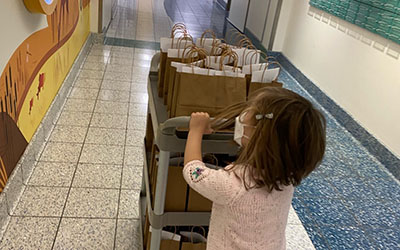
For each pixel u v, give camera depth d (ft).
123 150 9.36
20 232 6.37
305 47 16.47
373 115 11.43
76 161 8.58
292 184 3.17
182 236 5.19
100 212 7.16
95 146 9.32
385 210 8.65
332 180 9.57
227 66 4.66
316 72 15.33
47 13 7.48
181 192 4.67
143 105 12.00
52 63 9.71
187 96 4.17
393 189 9.54
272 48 19.16
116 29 20.42
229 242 3.32
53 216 6.86
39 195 7.30
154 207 4.66
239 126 3.28
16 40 6.66
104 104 11.62
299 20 17.30
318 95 14.74
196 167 3.35
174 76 4.45
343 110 12.92
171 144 4.20
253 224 3.23
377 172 10.23
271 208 3.26
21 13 6.84
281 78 16.92
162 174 4.42
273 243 3.39
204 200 4.75
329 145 11.40
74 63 13.02
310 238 7.41
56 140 9.25
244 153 3.15
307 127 2.87
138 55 16.71
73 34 12.58
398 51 10.52
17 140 7.16
